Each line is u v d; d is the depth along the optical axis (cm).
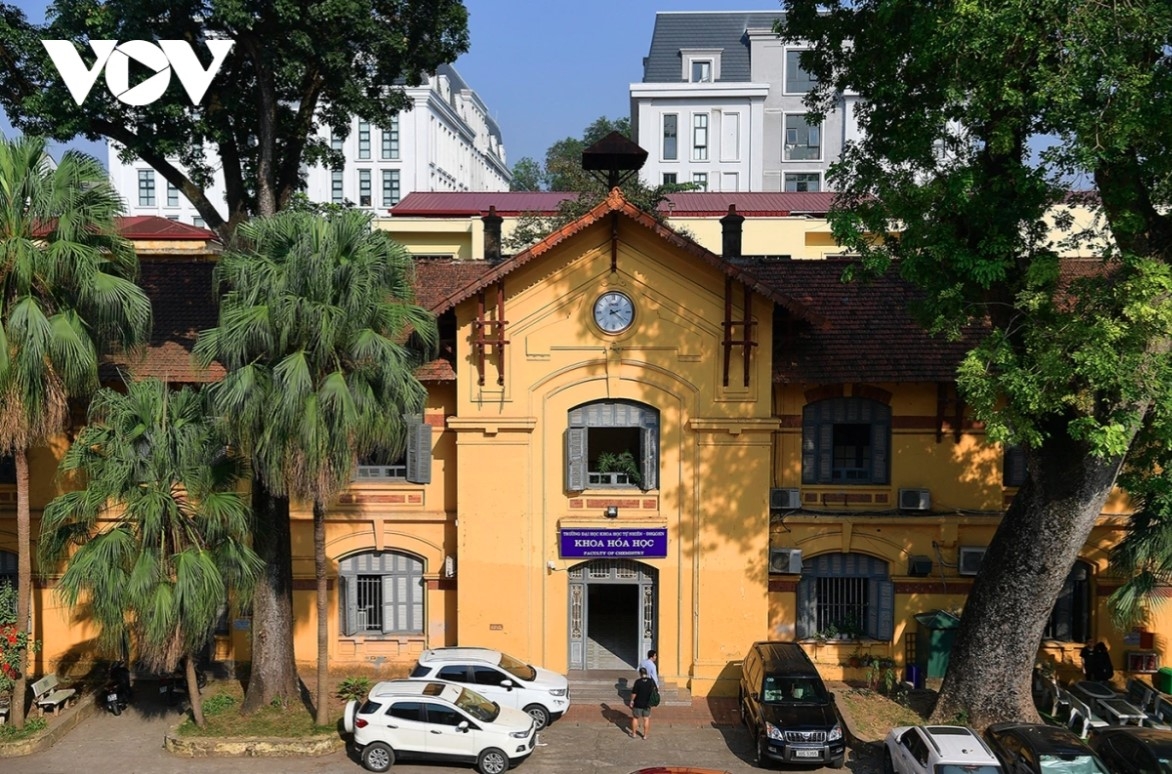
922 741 1648
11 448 1853
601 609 2680
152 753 1839
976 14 1465
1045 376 1560
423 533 2270
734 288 2106
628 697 2106
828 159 7019
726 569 2134
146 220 4578
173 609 1686
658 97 6912
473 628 2156
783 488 2231
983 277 1614
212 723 1919
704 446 2125
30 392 1728
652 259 2108
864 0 1783
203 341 1741
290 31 2170
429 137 7756
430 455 2217
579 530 2128
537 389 2142
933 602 2245
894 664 2241
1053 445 1786
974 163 1733
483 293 2106
